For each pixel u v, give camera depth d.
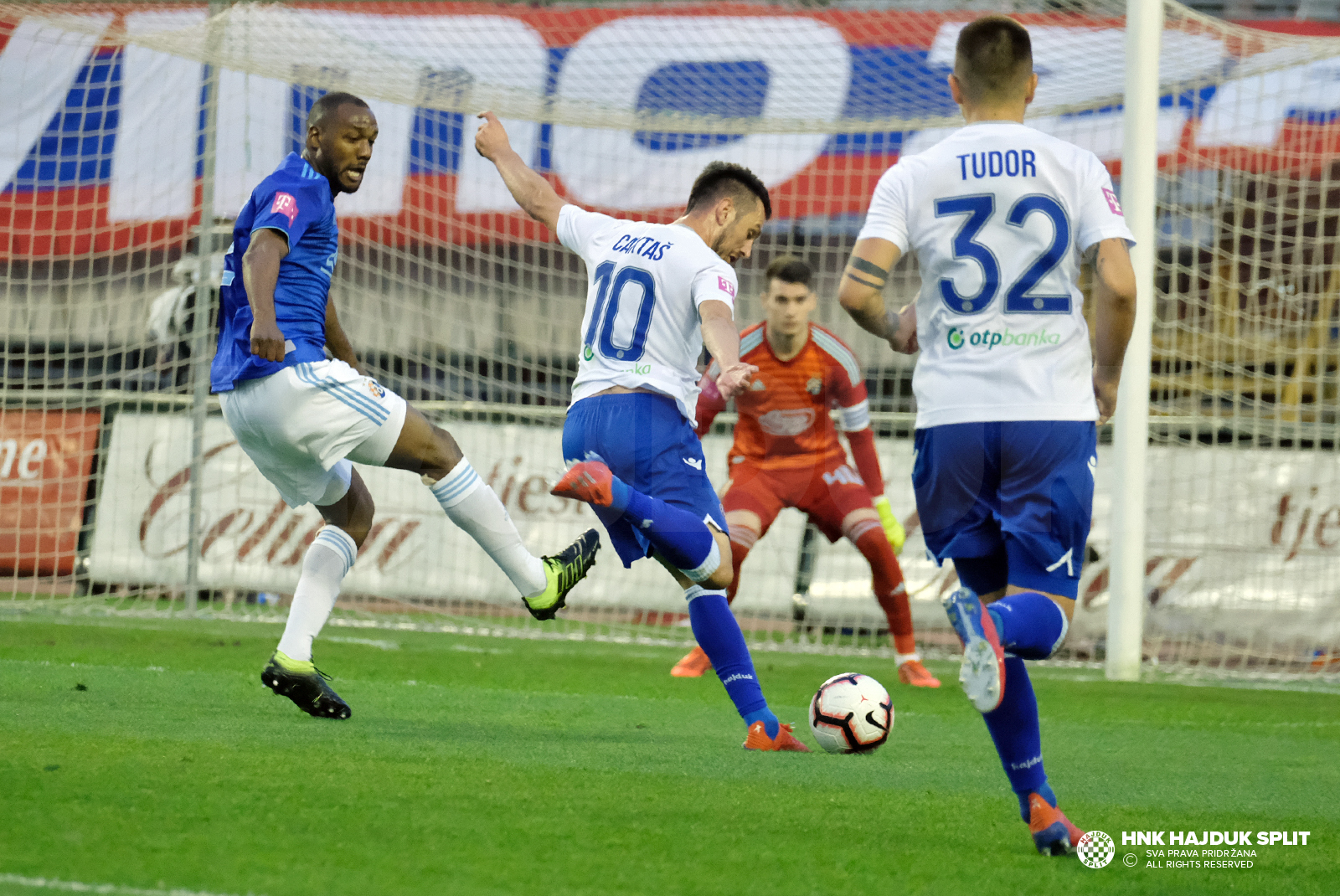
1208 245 32.62
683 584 14.49
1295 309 32.03
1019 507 9.98
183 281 33.72
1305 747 16.69
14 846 8.34
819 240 35.81
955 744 15.59
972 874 8.92
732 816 10.41
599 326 14.04
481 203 35.94
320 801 10.12
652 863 8.77
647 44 32.97
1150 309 23.52
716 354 12.78
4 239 35.56
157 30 28.62
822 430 21.91
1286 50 26.33
